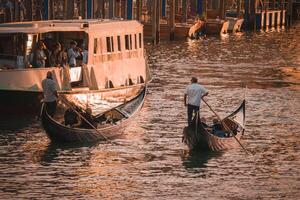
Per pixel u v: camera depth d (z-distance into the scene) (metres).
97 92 73.19
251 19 166.25
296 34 158.62
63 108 69.25
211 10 163.88
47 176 53.75
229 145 61.44
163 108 75.81
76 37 75.44
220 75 98.62
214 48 128.38
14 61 71.94
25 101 69.00
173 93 84.19
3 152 59.03
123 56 78.56
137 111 67.88
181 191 51.19
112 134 63.59
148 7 144.12
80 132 61.41
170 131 66.44
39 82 69.19
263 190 51.72
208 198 49.94
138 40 81.56
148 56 115.06
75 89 71.88
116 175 54.22
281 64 111.25
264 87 90.38
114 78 77.06
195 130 58.72
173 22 138.12
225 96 83.69
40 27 70.69
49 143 61.62
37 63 71.38
